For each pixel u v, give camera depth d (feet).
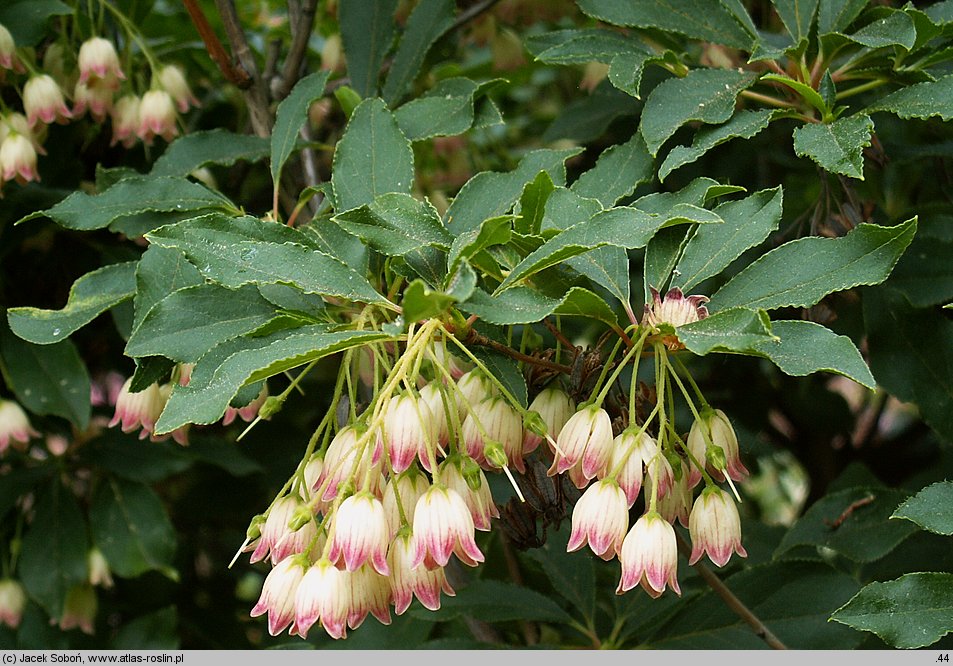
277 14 1.86
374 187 1.08
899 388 1.19
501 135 1.92
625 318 1.06
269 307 1.04
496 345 1.01
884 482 1.92
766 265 1.01
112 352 1.54
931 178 1.46
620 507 0.95
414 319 0.93
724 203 1.05
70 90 1.40
